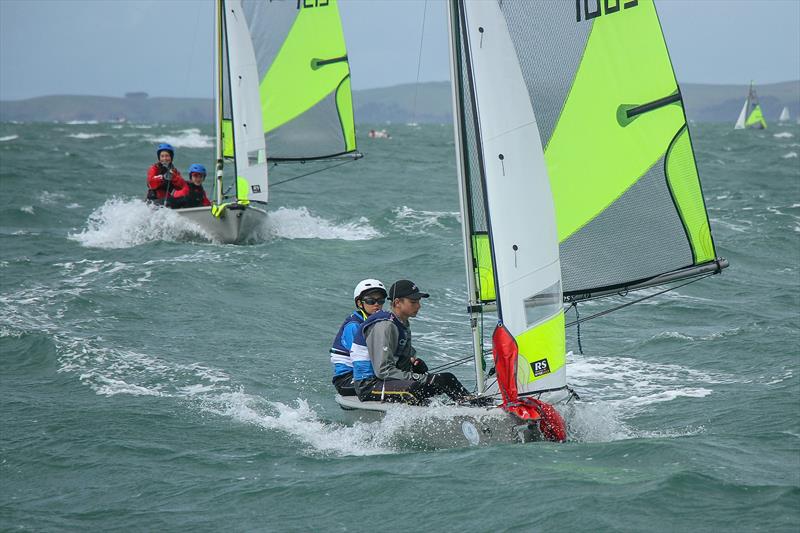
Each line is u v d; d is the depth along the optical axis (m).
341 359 27.92
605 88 25.47
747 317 43.78
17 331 37.72
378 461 23.98
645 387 32.97
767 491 20.44
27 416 28.44
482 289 25.34
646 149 25.53
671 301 47.66
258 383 32.84
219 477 23.33
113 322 40.69
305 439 26.67
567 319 44.66
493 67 23.05
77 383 32.03
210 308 44.16
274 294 48.09
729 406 29.88
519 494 20.75
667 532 18.61
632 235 25.95
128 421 27.98
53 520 20.80
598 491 20.69
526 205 23.27
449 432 24.81
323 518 20.38
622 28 25.17
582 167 25.86
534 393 23.88
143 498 22.03
